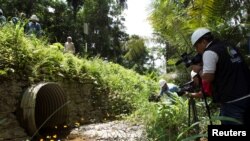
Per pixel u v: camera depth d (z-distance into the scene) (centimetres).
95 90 1105
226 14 761
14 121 714
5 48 749
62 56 952
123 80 1341
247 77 376
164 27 1011
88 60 1280
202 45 395
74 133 773
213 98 392
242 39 727
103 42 3938
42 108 886
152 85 1529
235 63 372
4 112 702
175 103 571
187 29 879
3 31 788
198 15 796
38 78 802
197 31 398
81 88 1029
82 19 3866
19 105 727
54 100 860
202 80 404
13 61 745
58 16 3344
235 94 366
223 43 385
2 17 936
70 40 1355
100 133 722
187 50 915
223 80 371
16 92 736
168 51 1463
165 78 1161
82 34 3478
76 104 984
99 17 3938
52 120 856
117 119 1071
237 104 364
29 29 1025
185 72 1010
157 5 998
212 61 372
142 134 595
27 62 781
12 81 730
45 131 824
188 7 880
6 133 678
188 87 479
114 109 1141
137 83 1455
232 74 369
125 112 1139
